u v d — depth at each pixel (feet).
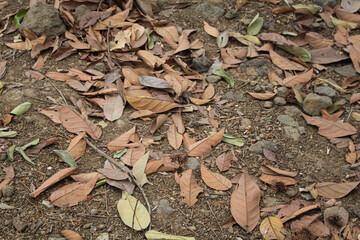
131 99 8.38
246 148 7.92
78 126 8.09
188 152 7.72
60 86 9.16
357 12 11.46
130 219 6.48
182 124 8.30
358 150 7.82
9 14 11.25
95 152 7.73
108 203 6.84
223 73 9.41
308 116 8.50
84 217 6.59
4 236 6.25
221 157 7.64
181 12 11.37
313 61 10.05
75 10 10.52
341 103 8.98
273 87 9.33
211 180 7.18
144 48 10.11
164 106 8.48
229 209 6.79
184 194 6.93
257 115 8.68
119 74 9.13
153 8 11.25
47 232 6.32
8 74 9.50
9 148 7.50
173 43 10.23
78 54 9.99
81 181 7.08
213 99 9.02
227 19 11.21
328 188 7.07
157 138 8.02
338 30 10.77
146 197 6.86
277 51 10.35
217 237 6.37
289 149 7.92
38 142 7.66
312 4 11.60
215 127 8.32
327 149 7.93
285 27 11.05
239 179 7.02
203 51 10.18
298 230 6.39
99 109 8.70
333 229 6.46
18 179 7.12
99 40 10.05
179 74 9.52
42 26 9.92
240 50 10.32
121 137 7.86
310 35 10.55
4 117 8.14
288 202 6.95
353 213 6.75
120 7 11.03
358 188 7.14
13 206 6.68
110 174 7.14
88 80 9.15
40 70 9.55
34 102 8.70
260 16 11.28
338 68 9.94
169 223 6.56
